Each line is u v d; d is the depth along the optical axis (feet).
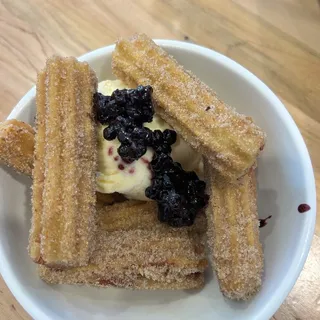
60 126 0.50
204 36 0.72
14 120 0.53
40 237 0.48
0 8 0.75
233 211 0.51
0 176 0.54
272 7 0.73
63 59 0.52
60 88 0.51
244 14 0.73
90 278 0.51
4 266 0.50
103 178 0.53
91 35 0.72
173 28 0.73
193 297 0.54
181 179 0.52
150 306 0.54
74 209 0.48
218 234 0.51
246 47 0.71
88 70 0.53
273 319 0.59
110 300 0.54
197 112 0.51
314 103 0.67
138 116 0.51
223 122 0.50
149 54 0.54
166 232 0.53
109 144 0.53
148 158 0.53
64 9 0.74
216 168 0.51
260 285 0.50
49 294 0.52
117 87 0.56
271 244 0.53
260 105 0.56
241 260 0.50
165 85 0.53
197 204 0.52
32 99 0.56
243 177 0.52
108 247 0.51
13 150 0.52
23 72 0.71
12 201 0.55
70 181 0.49
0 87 0.70
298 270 0.48
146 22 0.73
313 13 0.73
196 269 0.52
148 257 0.51
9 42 0.73
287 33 0.72
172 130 0.53
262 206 0.56
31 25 0.74
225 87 0.59
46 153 0.50
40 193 0.49
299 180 0.52
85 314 0.52
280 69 0.69
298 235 0.50
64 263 0.48
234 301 0.51
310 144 0.65
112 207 0.55
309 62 0.69
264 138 0.51
